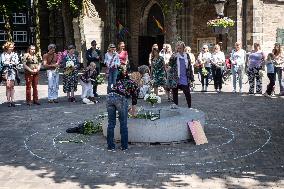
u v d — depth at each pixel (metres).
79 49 32.47
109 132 8.28
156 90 14.80
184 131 8.81
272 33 25.00
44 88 19.30
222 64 16.34
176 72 12.11
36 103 14.33
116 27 30.53
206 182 6.23
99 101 14.81
